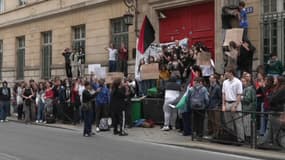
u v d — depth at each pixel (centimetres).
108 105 1565
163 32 1991
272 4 1548
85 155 1055
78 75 2334
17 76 3098
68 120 1866
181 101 1358
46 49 2797
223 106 1235
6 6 3228
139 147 1198
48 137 1411
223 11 1566
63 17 2595
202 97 1293
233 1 1634
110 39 2248
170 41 1956
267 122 1111
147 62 1741
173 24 1947
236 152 1092
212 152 1123
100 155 1055
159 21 2003
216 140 1234
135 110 1645
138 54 1748
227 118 1205
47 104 1914
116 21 2233
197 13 1842
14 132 1562
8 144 1240
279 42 1523
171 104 1474
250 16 1599
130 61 2066
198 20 1838
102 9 2292
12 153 1083
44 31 2784
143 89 1730
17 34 3080
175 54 1620
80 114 1816
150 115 1645
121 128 1447
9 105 2142
